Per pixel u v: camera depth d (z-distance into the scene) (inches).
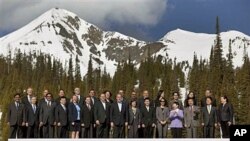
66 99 1155.3
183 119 1154.7
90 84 7249.0
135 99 1189.7
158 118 1153.4
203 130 1155.3
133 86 6569.9
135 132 1156.5
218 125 1146.7
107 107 1151.6
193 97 1179.9
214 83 4547.2
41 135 1143.6
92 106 1157.1
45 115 1134.4
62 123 1126.4
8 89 5841.5
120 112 1150.3
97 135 1142.3
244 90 3816.4
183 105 1230.3
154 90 6181.1
